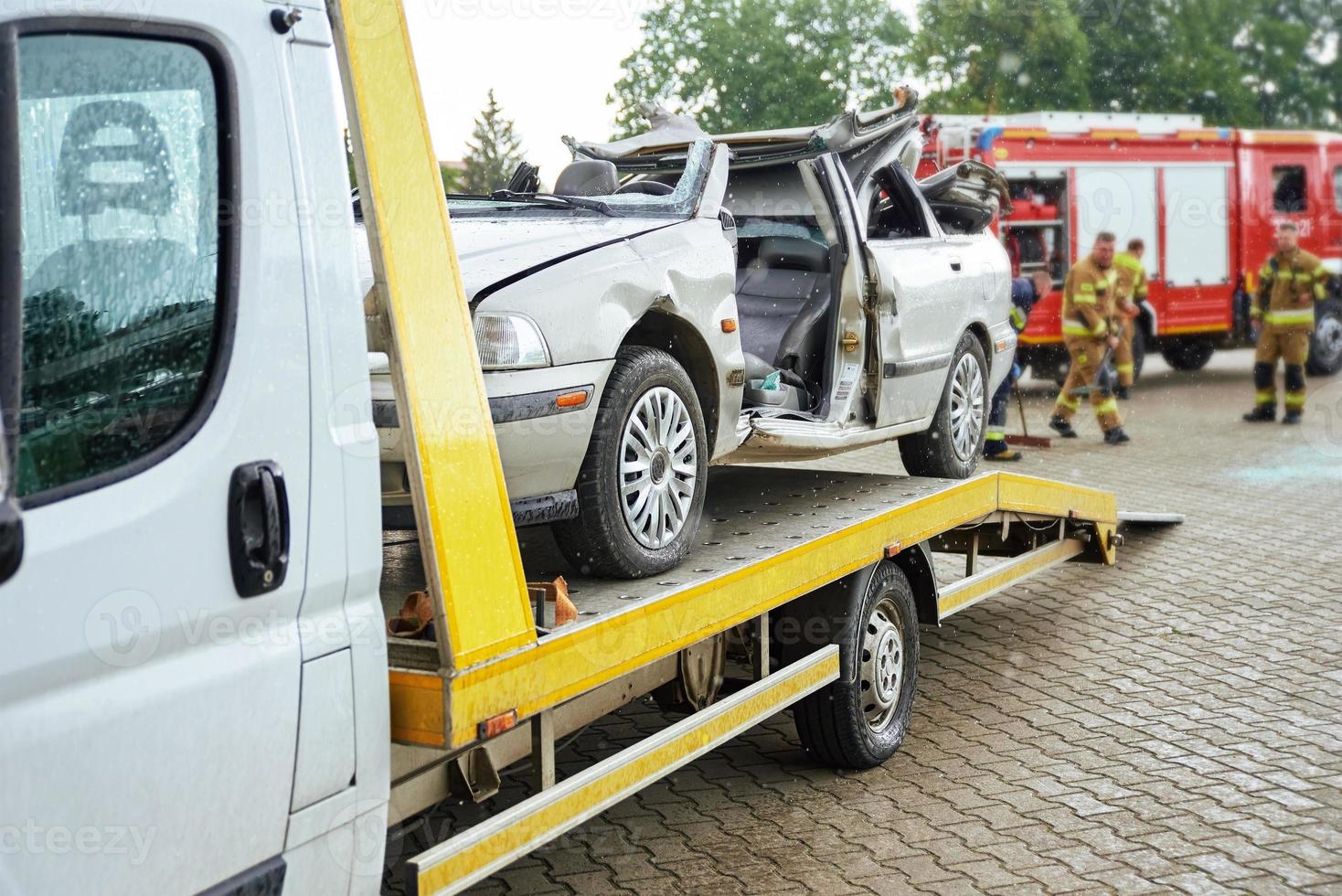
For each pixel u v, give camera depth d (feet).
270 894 7.66
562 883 13.08
